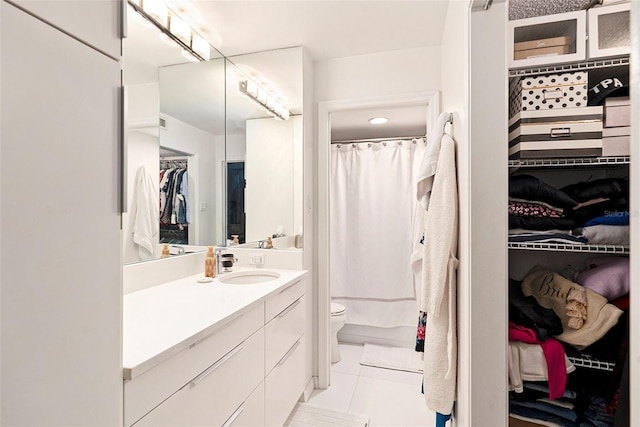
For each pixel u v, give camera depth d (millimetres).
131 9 1515
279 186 2195
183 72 1869
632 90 343
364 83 2264
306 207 2205
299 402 2117
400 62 2197
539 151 1266
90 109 688
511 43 1291
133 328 1054
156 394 894
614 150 1204
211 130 2143
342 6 1729
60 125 626
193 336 1000
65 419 636
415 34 2008
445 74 1938
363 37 2045
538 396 1258
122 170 772
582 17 1224
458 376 1446
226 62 2283
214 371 1152
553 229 1267
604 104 1229
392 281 3121
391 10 1766
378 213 3189
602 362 1176
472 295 1175
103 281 721
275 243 2188
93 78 695
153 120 1655
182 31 1785
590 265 1383
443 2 1701
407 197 3139
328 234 2365
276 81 2193
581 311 1194
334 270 3248
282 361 1726
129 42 1510
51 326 613
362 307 3178
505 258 1156
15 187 555
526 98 1284
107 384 729
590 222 1223
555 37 1263
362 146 3256
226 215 2262
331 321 2670
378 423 1912
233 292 1524
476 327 1172
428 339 1507
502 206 1158
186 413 1014
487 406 1166
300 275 1971
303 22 1878
